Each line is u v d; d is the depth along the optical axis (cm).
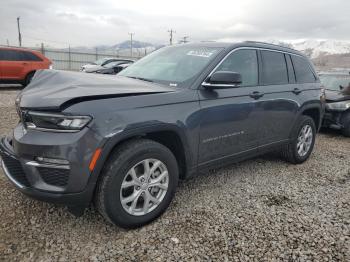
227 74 309
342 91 792
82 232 279
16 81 1274
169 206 332
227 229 294
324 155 566
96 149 244
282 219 316
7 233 271
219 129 339
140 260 247
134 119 262
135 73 384
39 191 251
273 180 421
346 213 336
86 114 242
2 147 286
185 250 261
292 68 471
